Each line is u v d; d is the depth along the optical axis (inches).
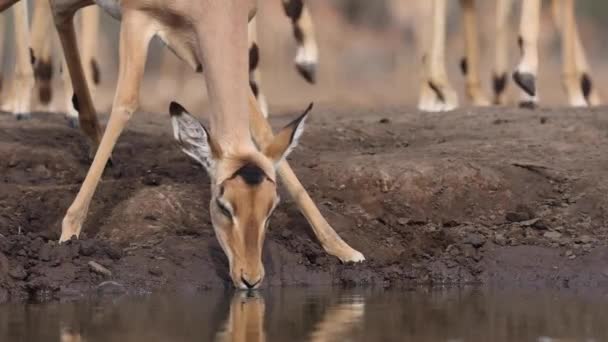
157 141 1121.4
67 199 959.0
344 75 2426.2
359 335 716.7
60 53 1295.5
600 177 1013.8
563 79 1446.9
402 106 1590.8
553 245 935.0
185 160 1064.2
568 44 1433.3
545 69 2497.5
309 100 1939.0
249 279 796.0
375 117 1274.6
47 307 799.7
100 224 926.4
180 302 817.5
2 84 1509.6
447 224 968.3
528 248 930.1
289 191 914.7
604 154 1071.6
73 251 869.8
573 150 1083.9
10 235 908.0
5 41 2127.2
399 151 1079.6
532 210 985.5
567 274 903.7
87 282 853.2
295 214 950.4
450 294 855.7
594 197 987.3
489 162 1039.6
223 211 807.1
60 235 911.0
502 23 1439.5
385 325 745.0
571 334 726.5
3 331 723.4
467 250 927.7
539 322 759.1
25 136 1111.0
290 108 1675.7
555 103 1929.1
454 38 2554.1
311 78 1285.7
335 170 1008.2
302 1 1272.1
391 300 828.6
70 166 1041.5
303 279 890.7
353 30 2699.3
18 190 970.7
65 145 1097.4
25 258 869.8
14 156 1042.1
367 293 856.9
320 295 846.5
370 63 2541.8
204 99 1931.6
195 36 870.4
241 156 818.8
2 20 1493.6
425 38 1333.7
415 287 884.6
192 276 874.1
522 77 1257.4
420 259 924.0
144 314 775.7
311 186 992.9
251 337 709.3
